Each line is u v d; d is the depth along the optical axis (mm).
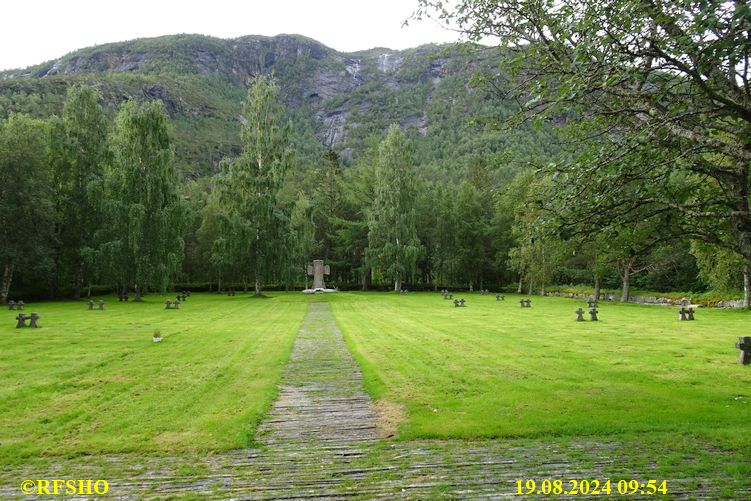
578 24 5301
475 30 7148
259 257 43906
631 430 7094
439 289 65125
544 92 5816
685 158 5641
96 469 5875
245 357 12914
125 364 11922
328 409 8352
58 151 38594
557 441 6734
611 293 46875
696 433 6918
